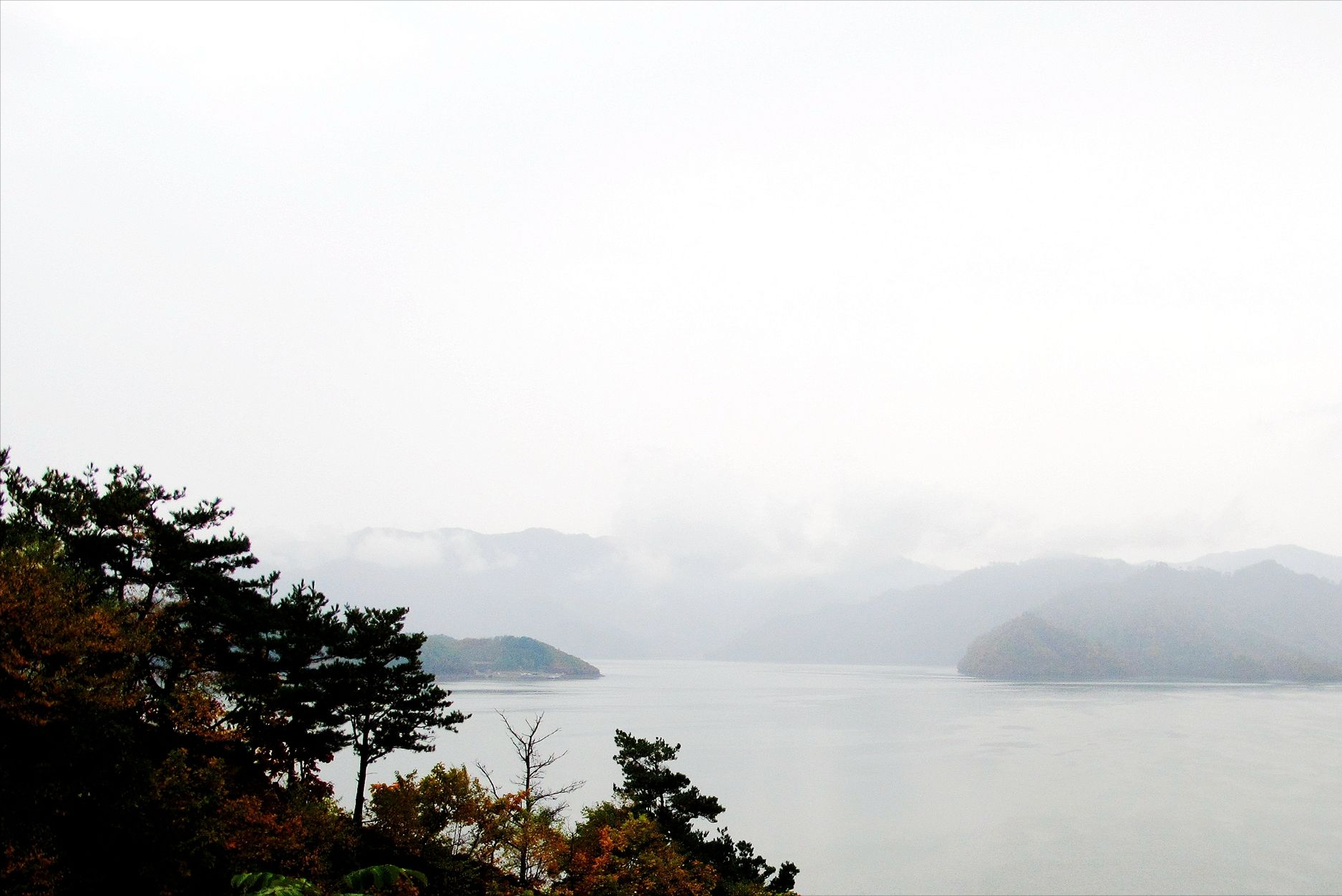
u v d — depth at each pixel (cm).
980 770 15112
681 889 4694
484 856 4350
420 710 4250
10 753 2386
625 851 4709
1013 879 8538
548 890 4475
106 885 2409
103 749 2489
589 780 12450
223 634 3531
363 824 4225
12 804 2298
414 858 4091
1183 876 8612
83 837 2403
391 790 4331
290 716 3797
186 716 3191
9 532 2870
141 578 3325
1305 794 12606
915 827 10825
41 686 2398
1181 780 13838
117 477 3488
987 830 10619
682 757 16888
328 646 4047
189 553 3388
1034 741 19188
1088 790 13088
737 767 15675
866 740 19638
